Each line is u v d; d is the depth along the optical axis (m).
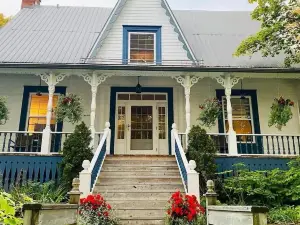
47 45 11.77
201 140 8.56
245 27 14.09
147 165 8.41
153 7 11.62
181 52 11.02
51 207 2.30
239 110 11.80
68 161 8.12
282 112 9.85
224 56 11.46
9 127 11.02
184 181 7.31
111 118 11.39
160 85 11.80
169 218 5.56
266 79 11.92
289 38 9.85
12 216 1.77
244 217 2.42
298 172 7.61
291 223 6.30
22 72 10.04
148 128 11.56
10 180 8.71
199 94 11.73
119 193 7.09
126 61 10.89
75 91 11.56
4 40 11.99
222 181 8.51
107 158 8.94
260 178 7.83
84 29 13.45
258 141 11.15
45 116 11.37
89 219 5.35
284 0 9.62
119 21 11.39
